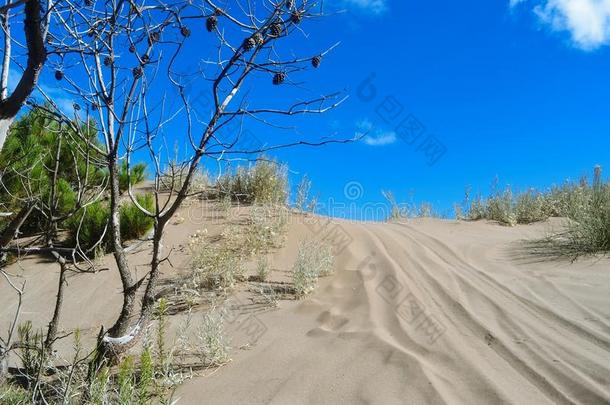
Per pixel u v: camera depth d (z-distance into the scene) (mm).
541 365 3766
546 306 4973
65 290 6320
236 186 9297
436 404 3256
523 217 10008
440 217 10859
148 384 3438
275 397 3490
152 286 4258
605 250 6574
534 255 6883
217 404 3469
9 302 6195
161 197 9047
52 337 4070
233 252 6844
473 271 6297
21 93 2750
